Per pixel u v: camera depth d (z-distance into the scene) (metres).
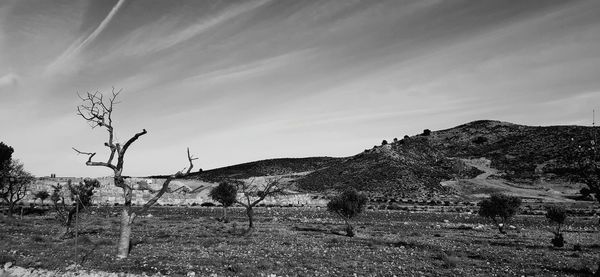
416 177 139.12
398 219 68.00
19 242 29.70
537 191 121.62
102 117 26.31
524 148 180.25
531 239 40.16
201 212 77.81
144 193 100.06
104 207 80.12
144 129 26.38
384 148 175.50
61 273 19.45
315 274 19.91
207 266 21.53
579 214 80.12
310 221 61.72
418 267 22.50
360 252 28.16
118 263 21.84
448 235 43.34
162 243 31.67
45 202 79.94
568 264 24.27
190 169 26.83
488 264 23.92
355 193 42.09
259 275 19.38
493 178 142.88
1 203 75.50
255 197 106.88
